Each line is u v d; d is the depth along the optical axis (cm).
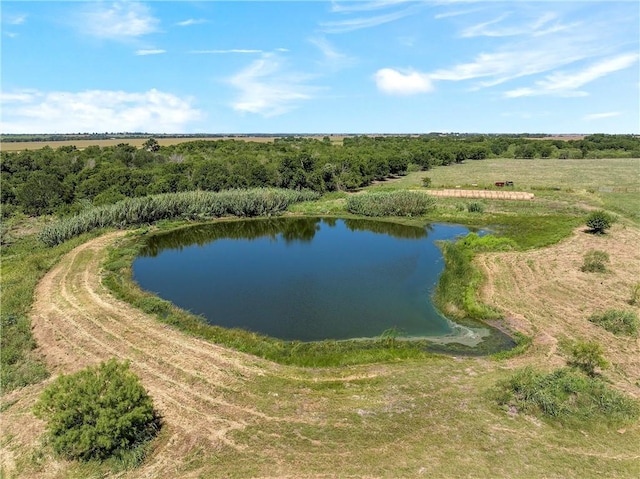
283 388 1712
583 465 1266
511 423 1451
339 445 1366
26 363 1906
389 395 1644
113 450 1320
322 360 1961
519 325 2303
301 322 2489
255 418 1515
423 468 1260
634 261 3266
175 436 1423
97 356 1983
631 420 1449
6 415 1549
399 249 4097
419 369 1853
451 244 3928
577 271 3061
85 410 1306
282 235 4909
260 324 2467
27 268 3150
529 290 2747
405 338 2256
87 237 4312
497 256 3466
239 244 4519
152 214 5134
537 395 1544
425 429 1433
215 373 1831
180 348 2070
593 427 1416
